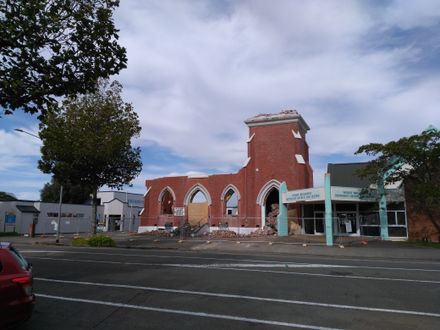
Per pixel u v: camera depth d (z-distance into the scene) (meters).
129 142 28.84
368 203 30.72
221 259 17.36
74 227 52.09
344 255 20.92
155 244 27.58
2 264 5.98
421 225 27.59
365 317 7.56
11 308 5.75
